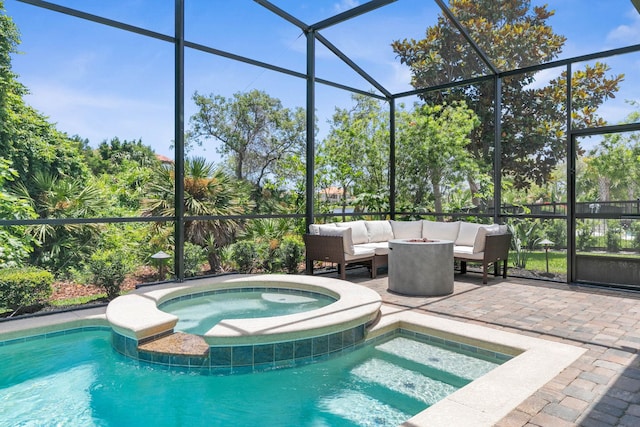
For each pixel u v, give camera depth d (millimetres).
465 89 7988
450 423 2061
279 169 7840
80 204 6020
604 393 2449
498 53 6559
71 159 6176
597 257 5953
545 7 6215
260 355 3195
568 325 3924
